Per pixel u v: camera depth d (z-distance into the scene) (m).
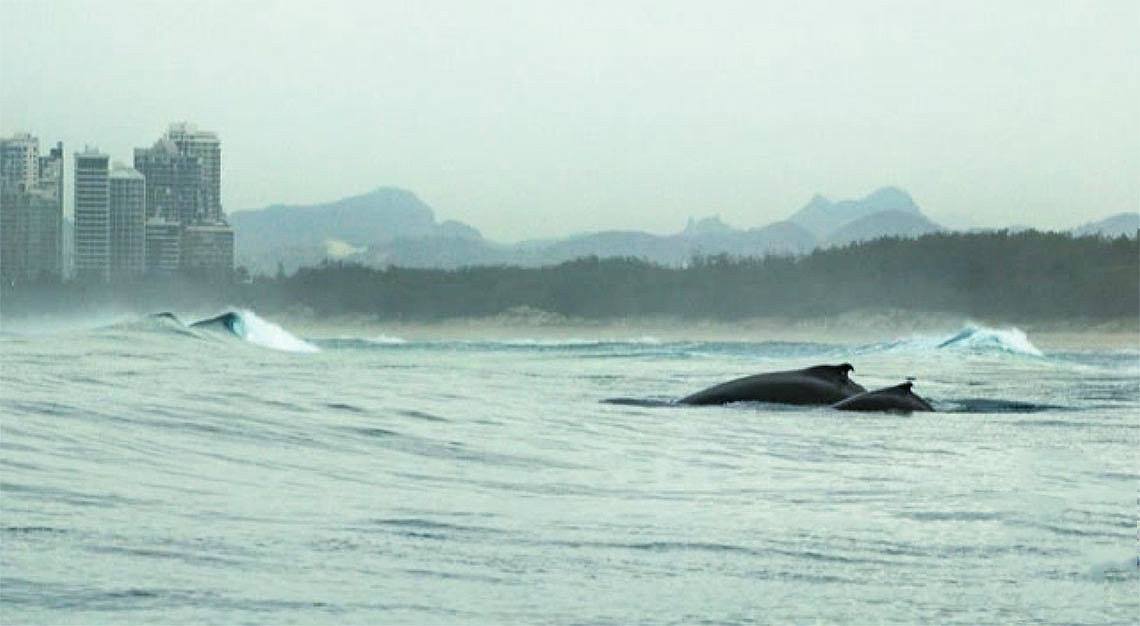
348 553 22.06
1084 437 49.66
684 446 44.84
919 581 20.69
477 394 73.56
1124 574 21.41
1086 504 30.11
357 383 81.56
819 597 19.45
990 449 44.31
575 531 25.30
